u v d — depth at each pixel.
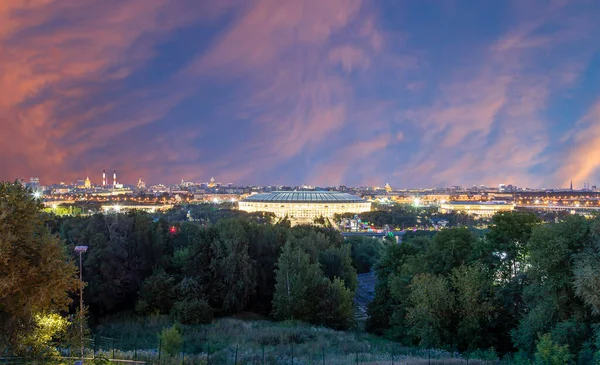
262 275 94.12
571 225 47.03
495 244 61.84
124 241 83.50
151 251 91.19
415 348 58.22
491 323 56.38
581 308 44.97
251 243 96.69
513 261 61.59
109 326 71.50
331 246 103.44
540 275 47.66
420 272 68.06
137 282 85.12
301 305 75.69
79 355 37.97
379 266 84.75
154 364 40.94
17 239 31.66
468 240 68.50
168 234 104.81
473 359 48.16
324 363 45.56
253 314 85.44
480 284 56.56
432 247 69.31
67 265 34.81
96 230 85.12
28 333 32.47
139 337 64.50
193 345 58.06
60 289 33.97
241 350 53.62
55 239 34.62
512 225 60.69
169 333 45.91
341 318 76.94
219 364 44.59
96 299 76.81
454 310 57.09
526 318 48.44
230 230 89.12
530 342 47.00
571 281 44.44
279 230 106.44
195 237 89.62
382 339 68.19
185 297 77.44
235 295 83.69
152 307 77.94
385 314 78.44
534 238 48.84
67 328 38.31
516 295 57.06
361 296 112.19
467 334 56.28
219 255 84.69
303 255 80.81
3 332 31.81
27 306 31.66
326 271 97.31
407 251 83.12
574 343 42.66
